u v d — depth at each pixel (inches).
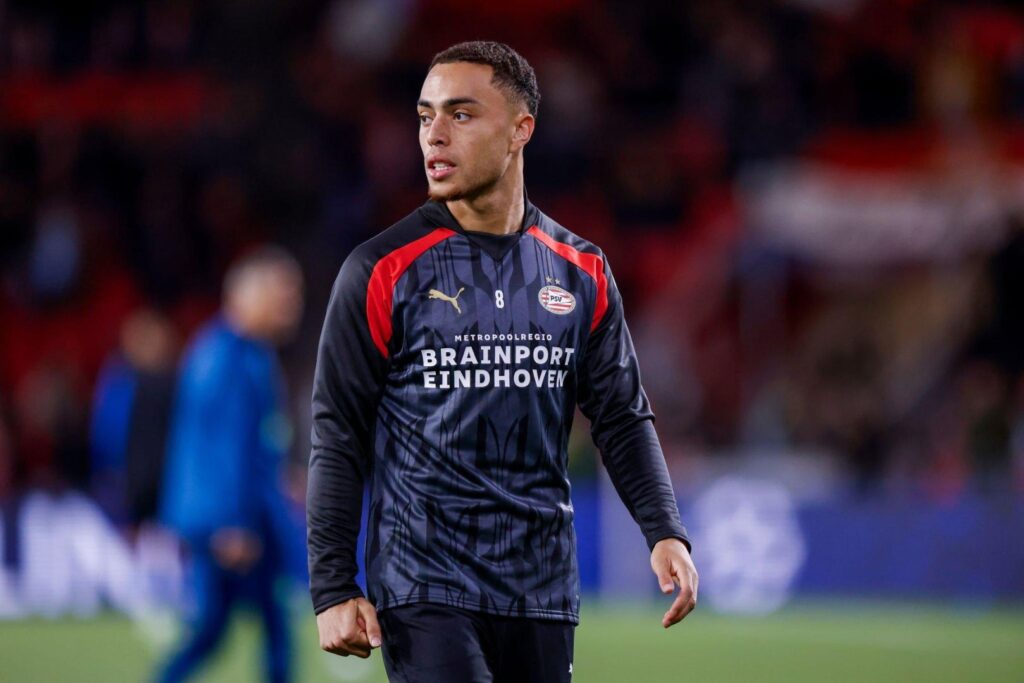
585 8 2989.7
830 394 2406.5
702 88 2815.0
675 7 2938.0
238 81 2778.1
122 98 2896.2
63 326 2632.9
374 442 537.3
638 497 546.0
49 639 1512.1
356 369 526.0
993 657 1437.0
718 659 1416.1
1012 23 2967.5
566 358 541.3
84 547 1777.8
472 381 524.4
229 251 2620.6
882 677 1305.4
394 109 2832.2
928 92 2832.2
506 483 526.6
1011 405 2034.9
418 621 515.2
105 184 2736.2
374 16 2933.1
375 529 532.4
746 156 2687.0
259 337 971.9
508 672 528.1
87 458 2174.0
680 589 526.9
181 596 1758.1
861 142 2748.5
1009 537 1889.8
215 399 952.3
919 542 1913.1
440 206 542.9
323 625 509.0
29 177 2763.3
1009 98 2802.7
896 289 2598.4
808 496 1932.8
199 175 2672.2
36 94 2903.5
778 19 2910.9
